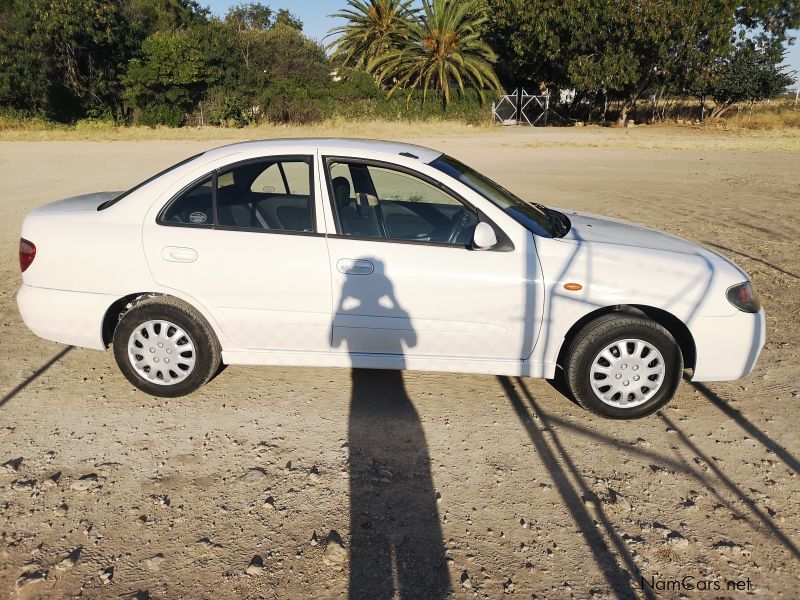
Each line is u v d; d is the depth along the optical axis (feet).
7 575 9.28
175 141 88.28
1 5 105.81
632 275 13.16
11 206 37.52
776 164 56.85
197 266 13.48
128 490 11.20
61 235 13.84
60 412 13.78
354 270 13.25
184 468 11.84
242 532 10.21
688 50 102.94
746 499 11.12
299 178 13.73
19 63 102.83
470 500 11.03
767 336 18.15
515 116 122.21
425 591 9.07
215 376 15.48
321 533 10.21
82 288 13.84
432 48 115.34
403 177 13.70
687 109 129.59
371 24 132.26
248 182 13.79
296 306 13.51
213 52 109.91
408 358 13.79
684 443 12.85
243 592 9.02
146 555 9.70
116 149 75.36
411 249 13.30
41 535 10.09
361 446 12.60
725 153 67.00
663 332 13.14
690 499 11.10
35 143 83.61
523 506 10.89
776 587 9.20
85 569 9.40
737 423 13.60
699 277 13.25
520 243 13.28
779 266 24.59
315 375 15.58
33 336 17.95
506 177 49.55
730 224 31.73
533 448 12.60
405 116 114.73
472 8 117.70
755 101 121.49
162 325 13.87
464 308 13.28
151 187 13.92
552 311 13.20
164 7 140.87
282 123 110.52
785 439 12.98
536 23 106.52
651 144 77.92
